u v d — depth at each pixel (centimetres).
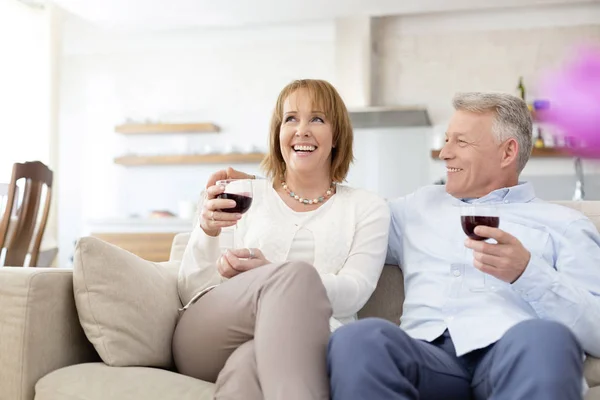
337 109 172
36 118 512
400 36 579
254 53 607
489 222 131
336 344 109
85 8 529
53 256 443
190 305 150
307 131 167
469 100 168
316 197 172
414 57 576
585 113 539
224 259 145
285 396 107
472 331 137
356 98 558
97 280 141
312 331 114
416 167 548
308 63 598
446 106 569
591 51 542
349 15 554
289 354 111
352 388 103
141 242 505
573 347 103
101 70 629
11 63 500
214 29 602
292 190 174
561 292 133
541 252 154
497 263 132
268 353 112
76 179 623
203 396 124
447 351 141
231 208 147
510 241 132
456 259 158
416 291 161
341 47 561
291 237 164
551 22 550
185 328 142
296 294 118
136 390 127
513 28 559
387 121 548
